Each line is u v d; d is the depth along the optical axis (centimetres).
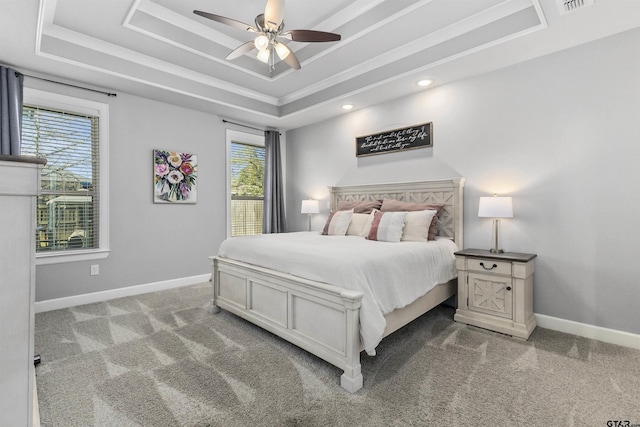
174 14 273
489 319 262
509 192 291
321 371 196
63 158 319
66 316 290
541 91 271
